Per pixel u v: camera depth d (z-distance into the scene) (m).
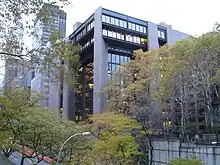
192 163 21.80
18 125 17.78
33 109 21.17
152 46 60.84
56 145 23.98
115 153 26.88
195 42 29.27
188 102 42.16
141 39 61.69
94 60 56.59
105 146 26.06
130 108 34.78
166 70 33.44
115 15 58.59
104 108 49.81
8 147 19.12
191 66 30.06
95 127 29.31
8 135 15.76
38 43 10.09
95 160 26.97
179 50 29.70
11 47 9.87
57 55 10.15
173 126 43.03
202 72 30.33
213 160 26.56
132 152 27.09
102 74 54.53
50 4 9.69
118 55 60.88
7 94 16.23
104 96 50.94
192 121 45.62
